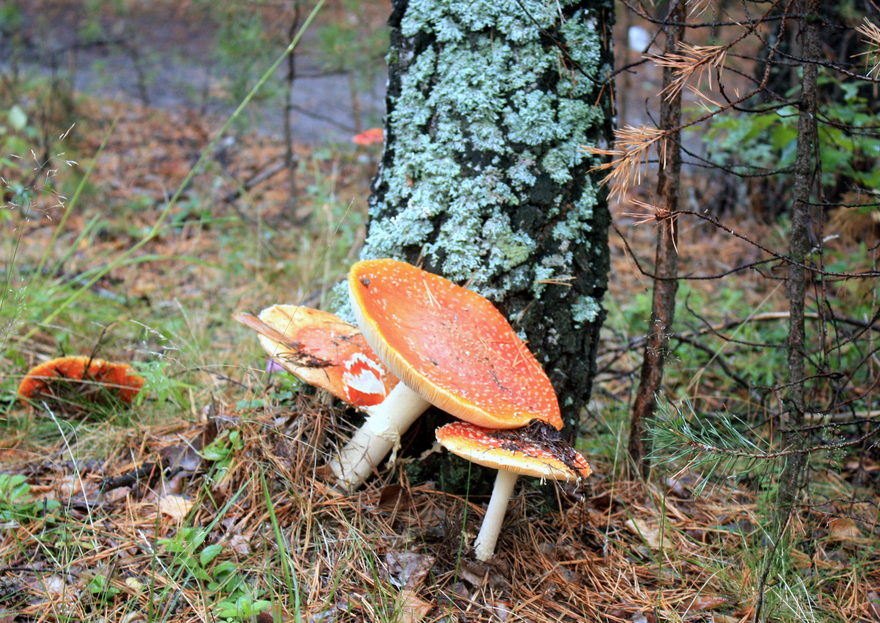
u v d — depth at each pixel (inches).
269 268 49.8
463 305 27.0
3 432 32.4
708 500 30.4
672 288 29.5
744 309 44.3
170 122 82.7
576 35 27.7
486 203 27.7
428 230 28.2
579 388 29.5
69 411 33.9
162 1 125.6
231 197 63.1
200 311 43.0
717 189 60.9
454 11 27.5
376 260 26.2
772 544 26.4
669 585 26.5
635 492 30.4
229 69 61.2
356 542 25.6
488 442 24.0
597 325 29.5
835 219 41.1
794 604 25.1
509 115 27.5
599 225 28.8
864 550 28.2
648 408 30.6
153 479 29.3
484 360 25.8
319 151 68.4
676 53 27.5
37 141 64.7
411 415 26.6
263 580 24.7
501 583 25.5
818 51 24.3
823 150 37.1
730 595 26.0
